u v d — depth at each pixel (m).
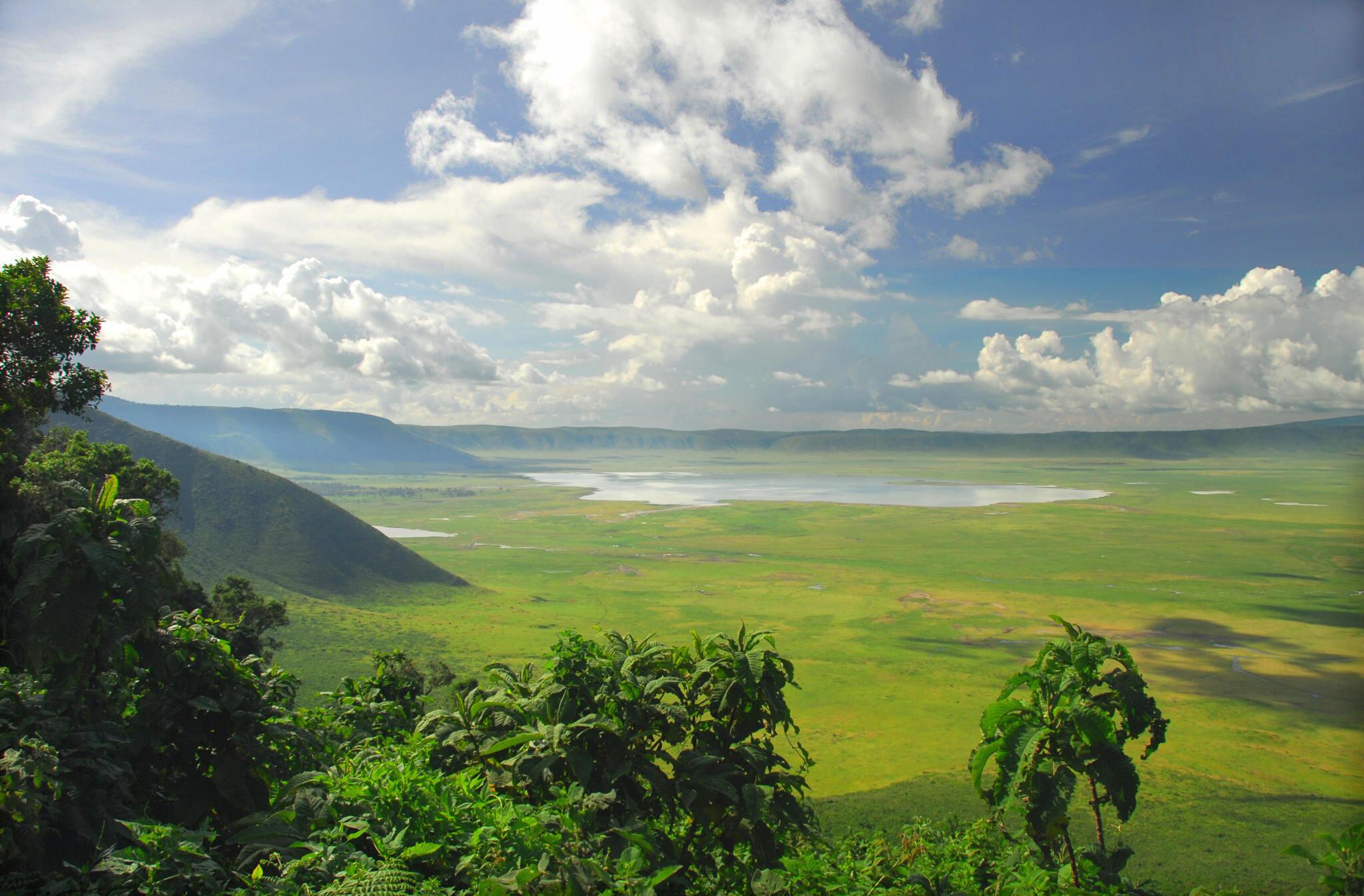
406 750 9.95
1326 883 6.79
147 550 10.87
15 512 20.48
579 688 9.41
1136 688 9.14
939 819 36.03
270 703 11.86
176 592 11.77
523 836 6.97
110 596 10.82
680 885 8.97
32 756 8.09
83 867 7.36
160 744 10.43
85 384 35.88
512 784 8.94
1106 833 32.31
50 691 10.24
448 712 10.62
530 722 9.42
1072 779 9.06
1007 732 9.55
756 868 9.34
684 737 9.67
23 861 7.44
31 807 7.50
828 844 13.16
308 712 14.55
